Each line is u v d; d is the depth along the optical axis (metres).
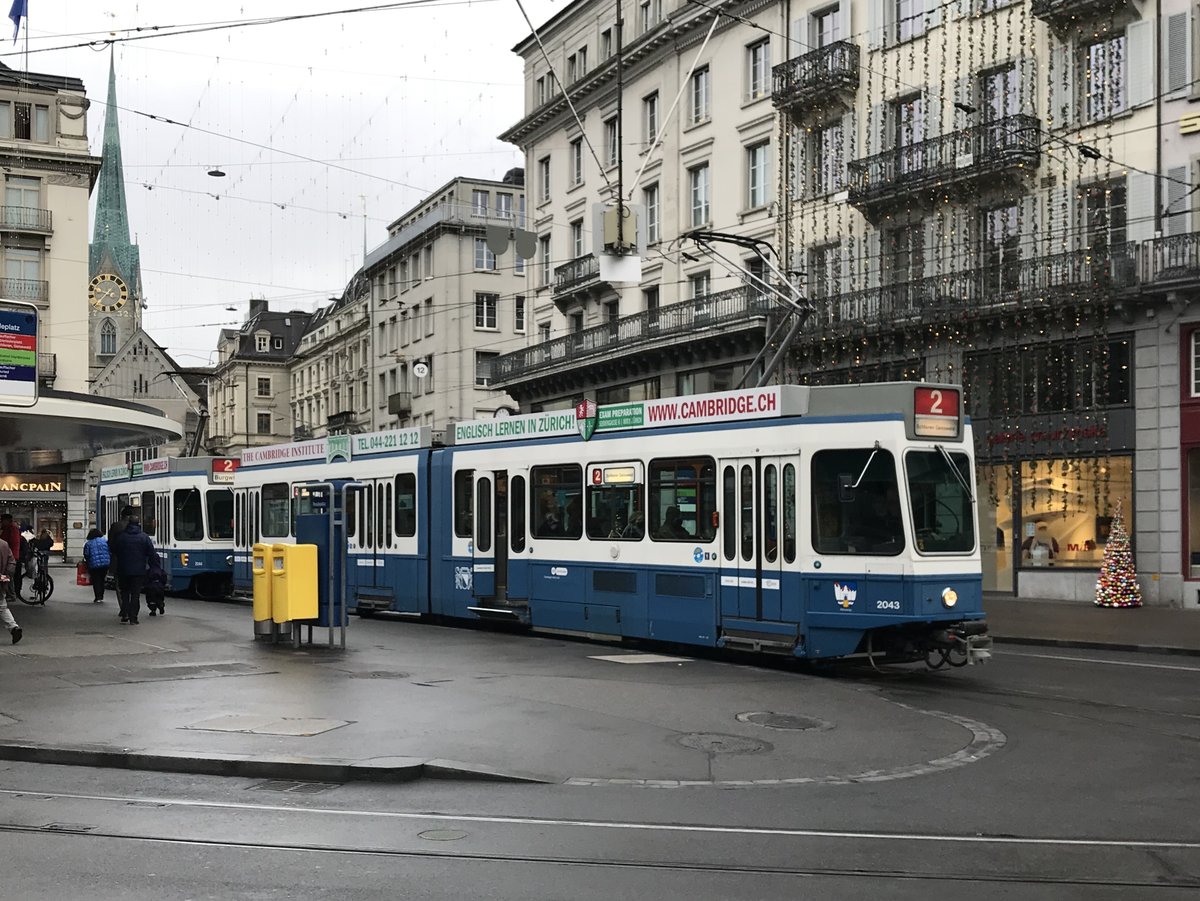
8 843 7.27
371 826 7.72
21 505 63.19
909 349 31.31
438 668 14.80
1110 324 27.38
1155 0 27.00
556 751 9.88
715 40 39.28
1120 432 27.11
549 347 46.19
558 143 49.06
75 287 61.81
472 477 20.84
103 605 26.56
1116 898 6.24
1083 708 12.81
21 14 30.08
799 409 15.54
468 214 68.69
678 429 17.09
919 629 14.75
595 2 45.72
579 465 18.73
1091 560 27.78
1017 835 7.54
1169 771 9.52
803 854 7.07
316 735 10.34
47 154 60.94
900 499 14.57
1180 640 19.91
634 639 18.83
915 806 8.31
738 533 16.03
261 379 108.44
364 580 23.44
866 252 33.41
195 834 7.49
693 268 40.28
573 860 6.92
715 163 39.38
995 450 29.50
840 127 34.62
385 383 76.94
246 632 19.16
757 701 12.48
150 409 24.92
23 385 20.33
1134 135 27.39
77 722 10.95
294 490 26.17
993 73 30.61
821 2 35.19
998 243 30.25
